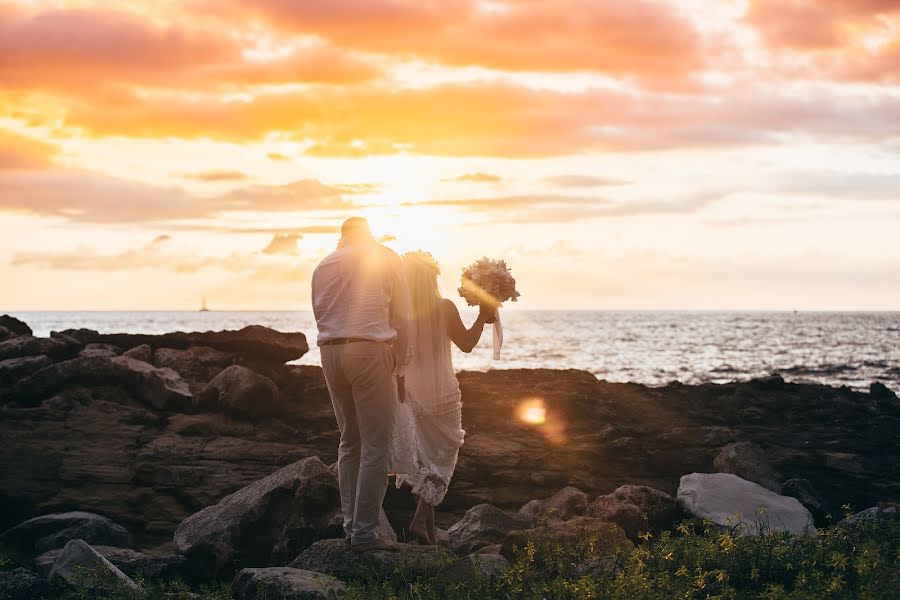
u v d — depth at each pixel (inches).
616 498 296.0
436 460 269.6
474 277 268.1
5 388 398.0
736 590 197.6
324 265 243.8
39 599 221.8
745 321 7760.8
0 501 339.6
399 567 221.0
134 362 416.8
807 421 424.5
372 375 236.2
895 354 2358.5
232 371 396.8
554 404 414.9
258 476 353.1
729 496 292.8
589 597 185.0
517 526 288.4
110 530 307.4
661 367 1781.5
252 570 223.9
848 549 216.8
